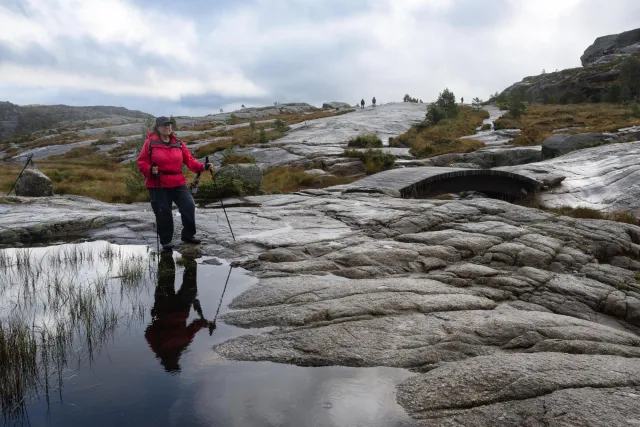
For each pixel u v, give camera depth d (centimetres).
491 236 826
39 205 1323
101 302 522
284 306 498
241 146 3847
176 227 928
